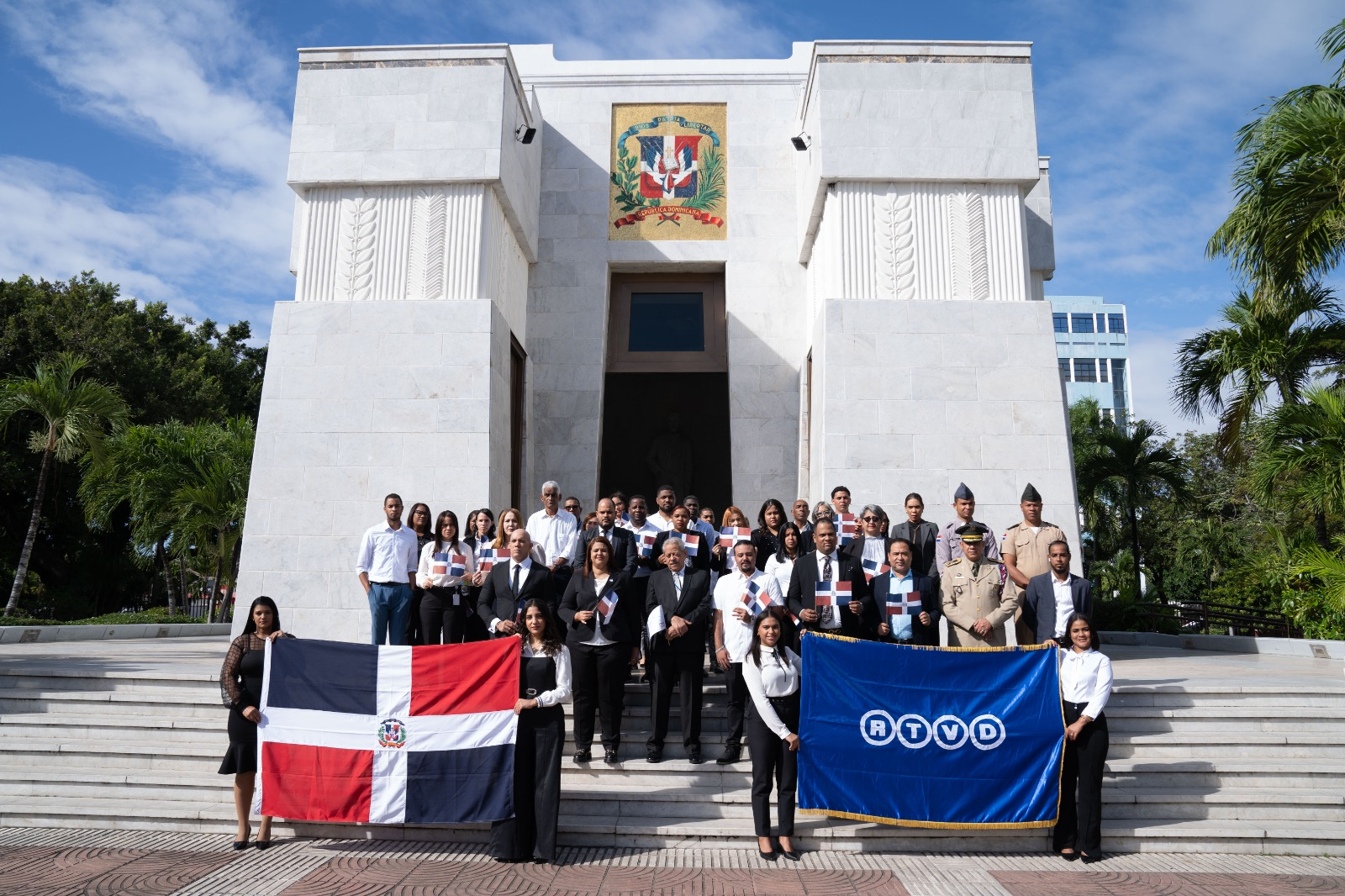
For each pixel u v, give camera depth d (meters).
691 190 16.61
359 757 6.67
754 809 6.51
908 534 8.97
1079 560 12.21
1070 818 6.61
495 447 12.97
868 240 13.16
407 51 13.52
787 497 15.55
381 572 9.08
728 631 7.42
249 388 35.12
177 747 7.92
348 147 13.30
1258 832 6.73
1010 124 13.35
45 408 18.88
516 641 6.73
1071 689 6.73
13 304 28.50
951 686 6.77
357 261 13.18
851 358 12.70
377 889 5.68
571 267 16.33
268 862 6.25
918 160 13.23
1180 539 30.75
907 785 6.61
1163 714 8.12
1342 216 11.73
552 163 16.70
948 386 12.65
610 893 5.62
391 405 12.63
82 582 30.11
